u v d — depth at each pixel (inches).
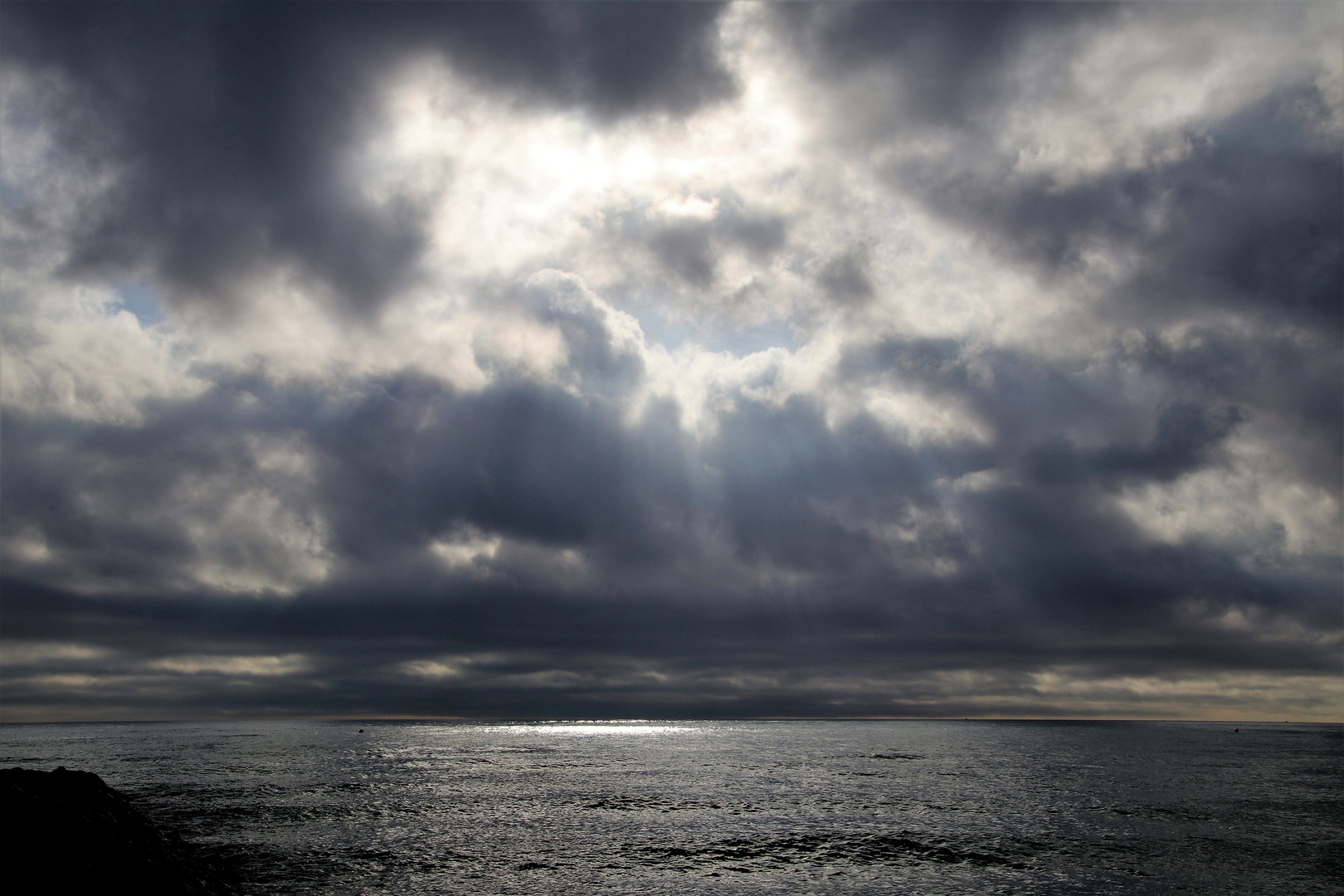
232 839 2324.1
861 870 2015.3
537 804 3088.1
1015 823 2664.9
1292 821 2716.5
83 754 5275.6
